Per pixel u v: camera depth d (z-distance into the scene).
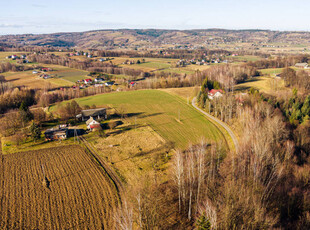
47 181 60.03
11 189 56.91
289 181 56.41
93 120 96.62
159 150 77.38
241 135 85.19
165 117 110.69
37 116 101.50
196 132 92.81
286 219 46.56
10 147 80.38
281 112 101.81
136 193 50.59
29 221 46.75
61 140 85.56
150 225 42.72
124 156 73.81
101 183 59.16
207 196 51.69
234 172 56.28
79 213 48.78
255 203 42.38
